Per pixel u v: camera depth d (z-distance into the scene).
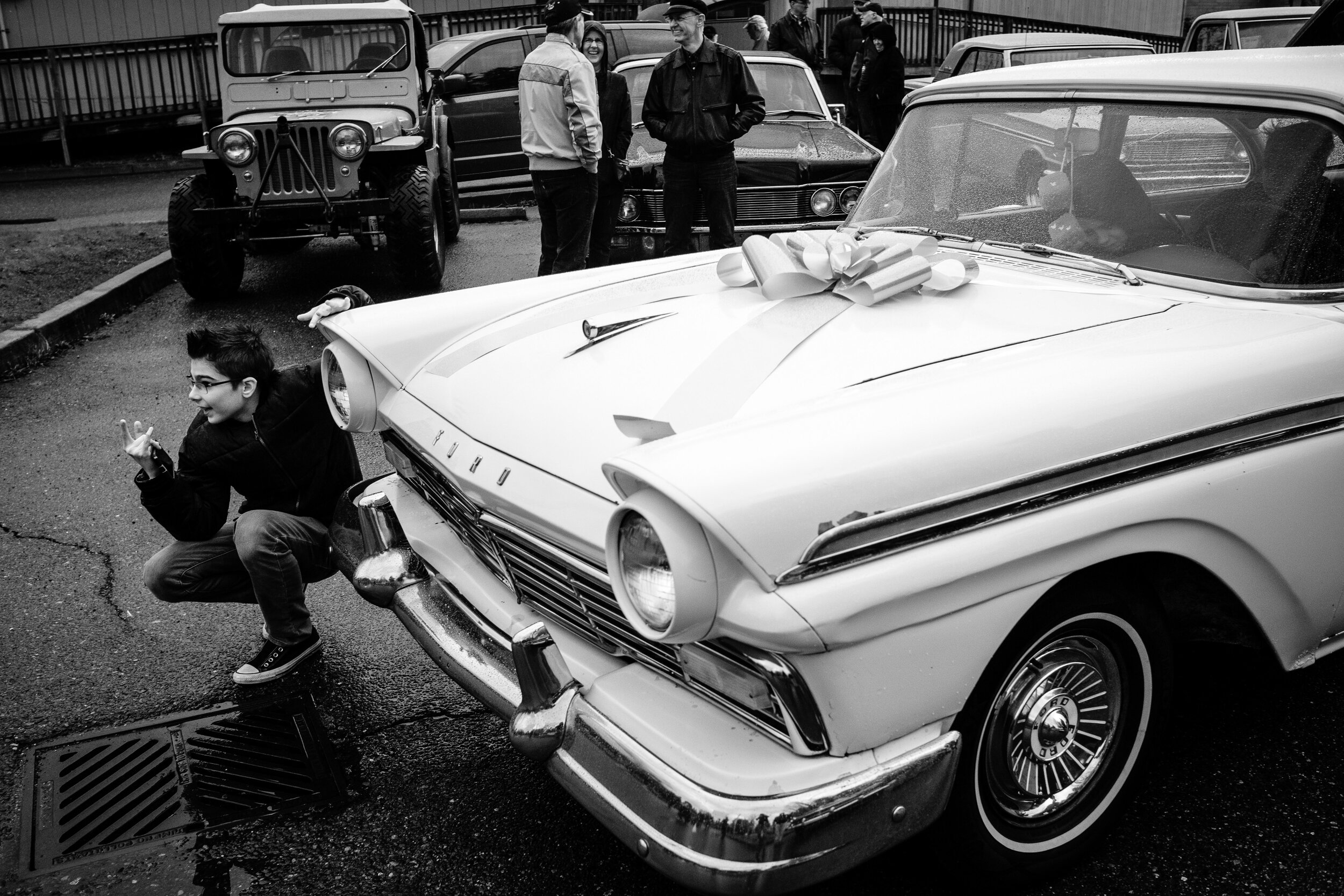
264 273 9.24
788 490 1.78
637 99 8.45
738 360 2.39
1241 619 2.43
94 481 4.87
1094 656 2.30
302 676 3.33
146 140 16.58
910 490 1.86
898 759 1.91
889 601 1.82
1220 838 2.50
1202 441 2.17
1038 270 2.90
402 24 8.62
